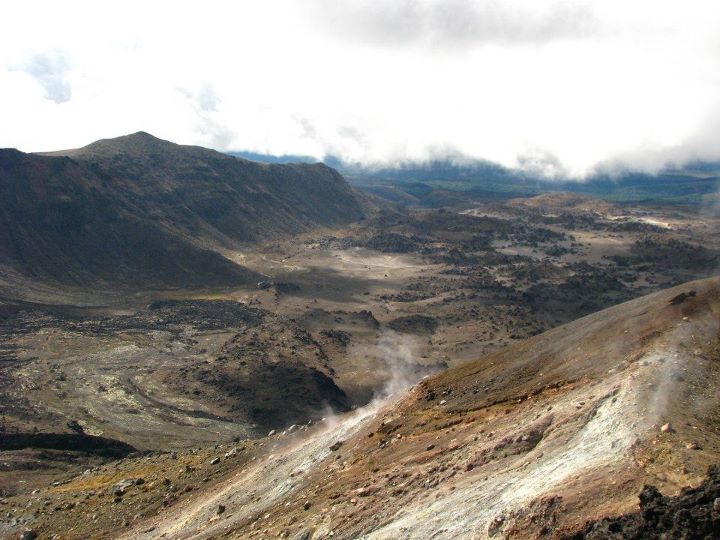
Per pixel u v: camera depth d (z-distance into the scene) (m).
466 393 56.22
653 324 47.53
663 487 27.11
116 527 69.50
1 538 74.81
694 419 32.97
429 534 34.16
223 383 191.00
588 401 38.78
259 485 63.41
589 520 27.02
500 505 32.47
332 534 40.53
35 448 139.62
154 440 153.25
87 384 191.12
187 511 66.12
